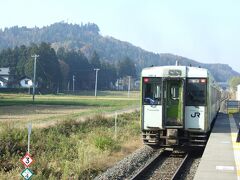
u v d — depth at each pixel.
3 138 17.88
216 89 29.30
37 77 132.38
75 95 124.56
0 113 45.16
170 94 20.11
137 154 19.83
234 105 47.88
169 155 20.38
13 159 15.55
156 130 20.02
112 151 20.19
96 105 66.12
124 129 28.97
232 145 19.08
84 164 15.97
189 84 19.88
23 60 141.75
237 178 12.40
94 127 28.19
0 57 161.50
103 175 14.95
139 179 14.62
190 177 15.01
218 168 13.91
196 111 19.77
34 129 22.22
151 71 20.11
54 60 139.38
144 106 20.14
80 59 173.38
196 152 21.17
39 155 17.11
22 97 94.62
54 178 13.74
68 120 27.39
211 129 25.41
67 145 19.72
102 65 184.25
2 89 118.25
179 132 20.06
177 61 21.83
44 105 63.94
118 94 147.50
